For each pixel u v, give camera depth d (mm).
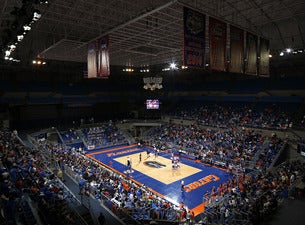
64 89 47844
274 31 23469
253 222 12477
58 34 23938
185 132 40625
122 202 15969
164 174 27250
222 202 17578
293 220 12797
